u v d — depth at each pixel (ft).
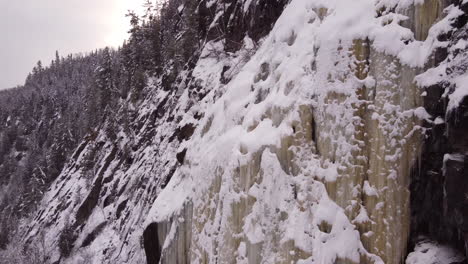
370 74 16.56
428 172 15.17
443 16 15.61
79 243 88.89
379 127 15.88
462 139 13.46
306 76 18.85
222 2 62.08
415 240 15.40
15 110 311.27
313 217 16.71
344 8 18.30
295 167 17.95
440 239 14.93
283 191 18.20
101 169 102.12
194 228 26.48
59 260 91.81
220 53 55.42
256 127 21.38
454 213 13.69
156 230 33.81
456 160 13.50
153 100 94.94
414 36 16.17
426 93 15.20
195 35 73.51
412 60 15.65
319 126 17.51
